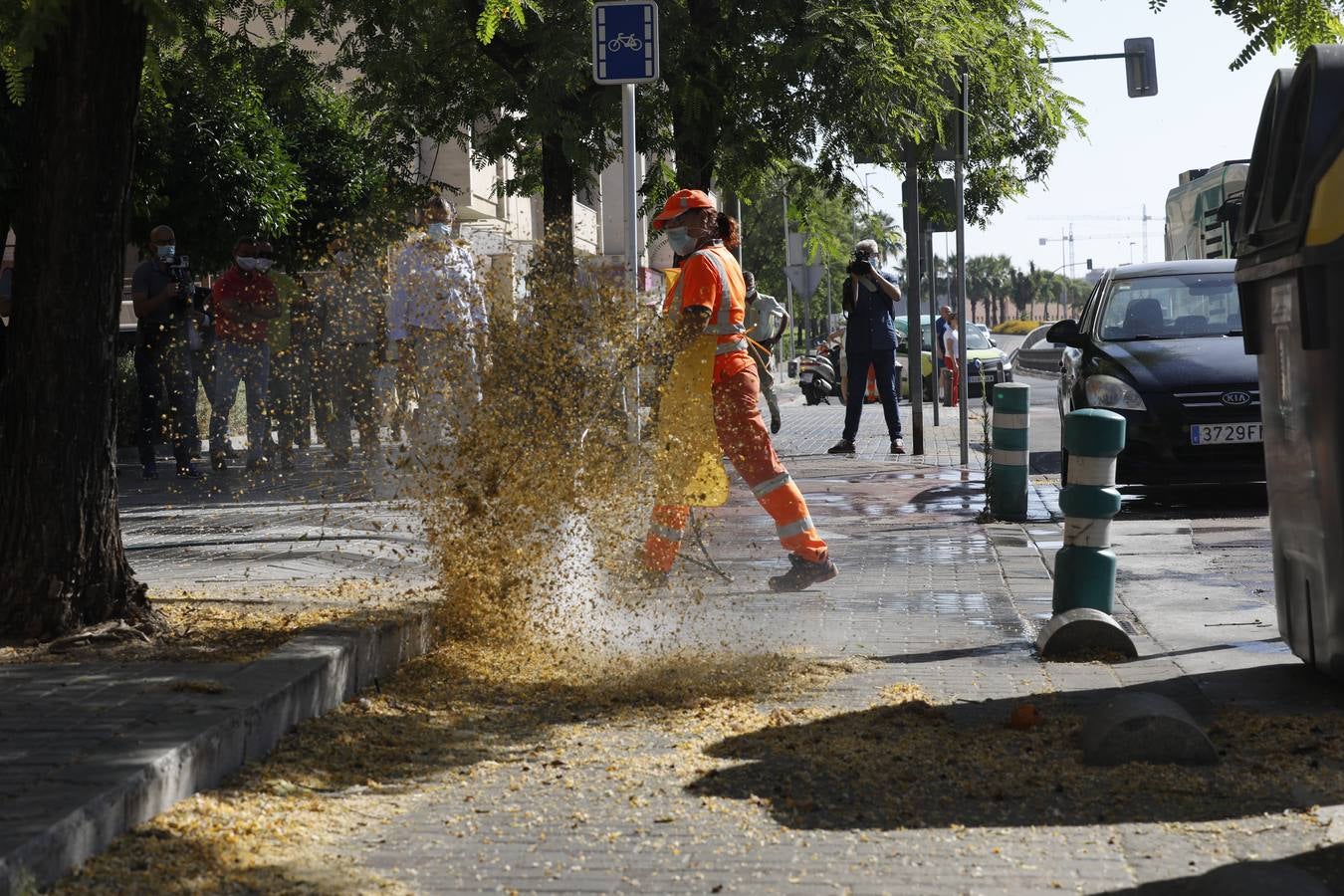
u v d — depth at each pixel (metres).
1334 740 5.23
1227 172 26.11
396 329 6.98
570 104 15.94
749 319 19.52
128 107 6.39
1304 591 6.25
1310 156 5.82
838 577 9.16
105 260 6.35
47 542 6.21
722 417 8.28
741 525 11.69
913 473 15.91
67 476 6.25
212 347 15.88
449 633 6.98
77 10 6.21
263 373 15.51
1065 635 6.91
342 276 7.26
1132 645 6.90
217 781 4.69
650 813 4.53
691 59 16.67
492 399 6.97
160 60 7.96
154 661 5.71
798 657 6.82
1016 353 55.53
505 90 16.44
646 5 10.87
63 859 3.79
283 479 13.93
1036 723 5.55
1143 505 13.23
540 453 6.98
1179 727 4.99
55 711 4.94
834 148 17.89
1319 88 5.82
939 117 17.03
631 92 10.92
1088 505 7.32
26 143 6.39
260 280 15.54
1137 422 12.59
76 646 5.99
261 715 5.04
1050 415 26.97
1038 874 3.96
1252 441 12.45
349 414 7.25
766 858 4.11
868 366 18.47
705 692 6.16
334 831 4.37
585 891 3.89
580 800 4.67
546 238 7.21
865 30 16.72
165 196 22.11
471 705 5.92
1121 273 14.63
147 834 4.14
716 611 7.92
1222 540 10.77
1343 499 5.76
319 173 24.52
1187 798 4.62
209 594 7.50
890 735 5.43
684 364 8.11
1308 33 8.70
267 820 4.39
